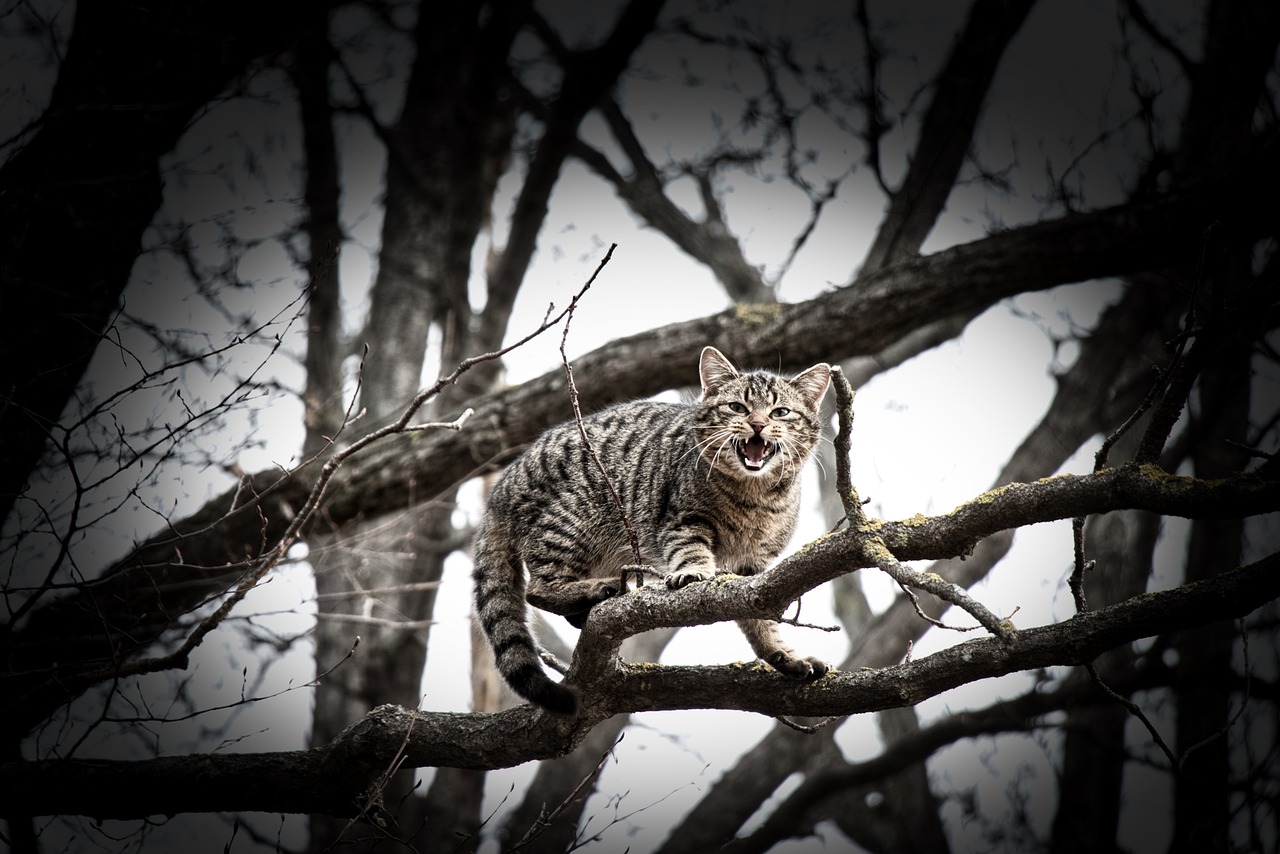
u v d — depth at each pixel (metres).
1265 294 5.70
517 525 10.83
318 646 18.61
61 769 9.28
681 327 14.10
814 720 19.64
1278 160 13.16
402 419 7.24
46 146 11.66
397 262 20.28
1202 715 16.98
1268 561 5.77
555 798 18.52
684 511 10.19
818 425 11.15
